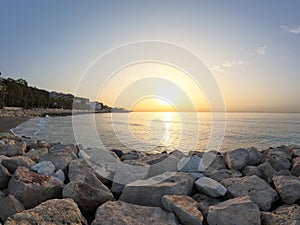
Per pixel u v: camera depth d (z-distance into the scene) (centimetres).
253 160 542
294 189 372
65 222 286
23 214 283
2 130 3111
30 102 9306
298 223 306
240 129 3703
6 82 9244
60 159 489
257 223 307
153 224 301
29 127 3466
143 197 367
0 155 537
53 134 2556
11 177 407
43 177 394
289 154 643
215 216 313
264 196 371
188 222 311
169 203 332
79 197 344
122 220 301
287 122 5150
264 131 3466
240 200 336
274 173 466
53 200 316
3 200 335
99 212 313
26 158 488
